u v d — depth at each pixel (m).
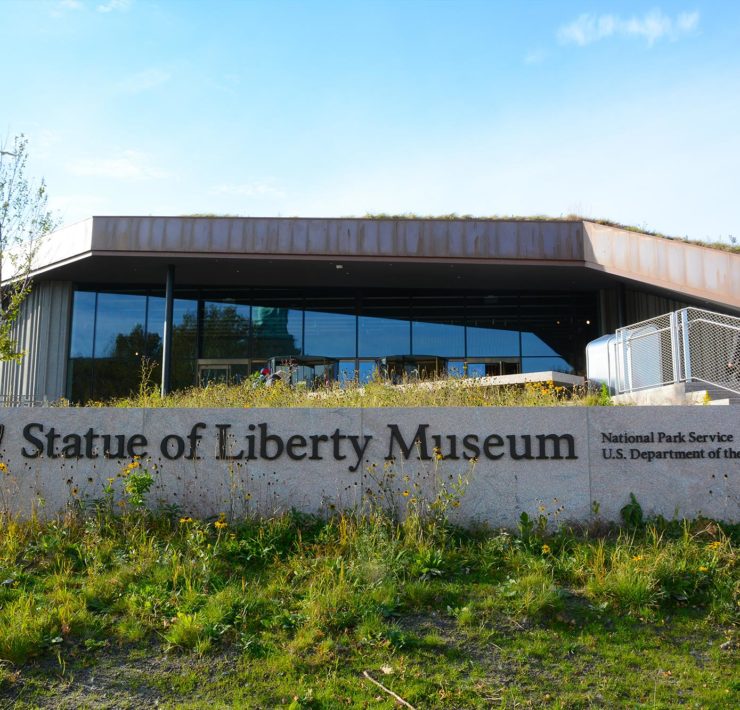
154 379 25.95
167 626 5.65
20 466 8.30
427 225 22.16
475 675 5.16
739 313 19.42
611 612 5.97
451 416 8.20
